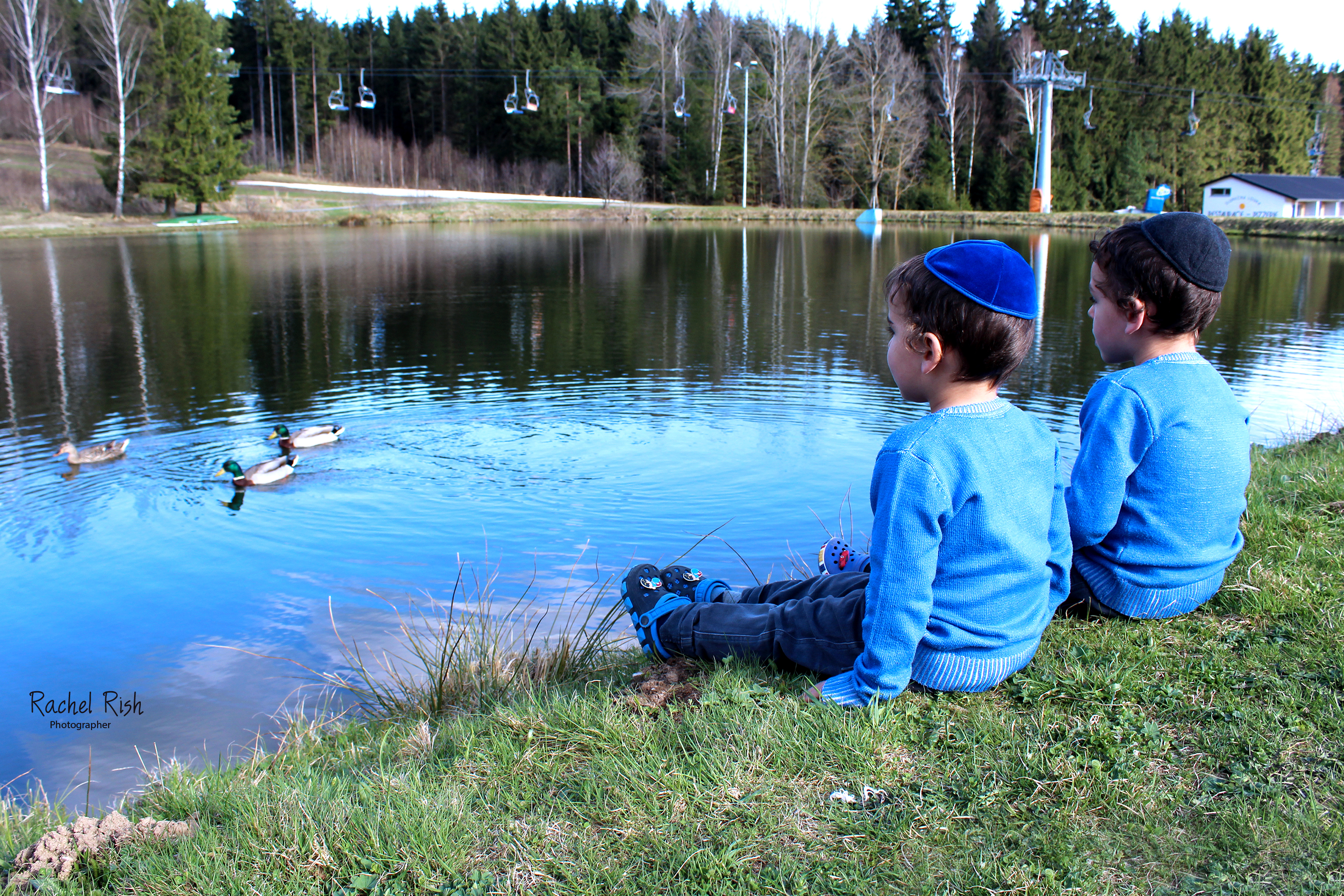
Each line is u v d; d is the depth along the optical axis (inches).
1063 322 598.5
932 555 84.0
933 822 75.7
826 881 69.7
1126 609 107.0
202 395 407.8
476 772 90.2
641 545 232.1
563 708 100.9
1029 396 394.9
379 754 105.8
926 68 2442.2
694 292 766.5
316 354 498.6
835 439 337.7
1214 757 82.7
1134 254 98.4
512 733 98.1
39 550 233.9
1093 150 2208.4
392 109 2925.7
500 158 2657.5
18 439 339.3
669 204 2251.5
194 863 77.0
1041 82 1857.8
